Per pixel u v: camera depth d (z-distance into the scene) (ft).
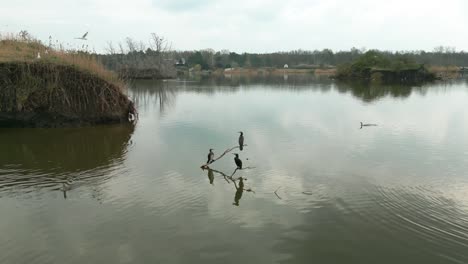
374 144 62.23
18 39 89.92
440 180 44.75
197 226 33.01
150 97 140.15
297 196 39.75
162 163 51.08
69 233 31.63
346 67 298.76
